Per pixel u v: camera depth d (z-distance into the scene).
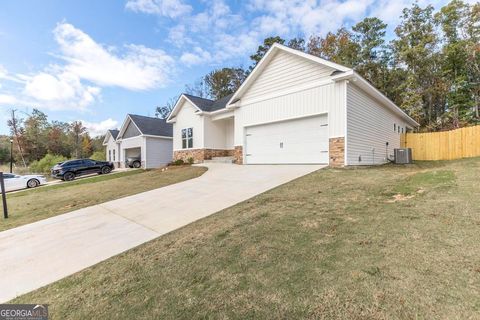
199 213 5.41
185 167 14.62
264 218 4.38
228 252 3.27
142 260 3.42
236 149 13.79
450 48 19.69
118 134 26.25
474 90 19.73
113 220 5.61
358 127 10.27
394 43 23.06
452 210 3.68
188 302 2.36
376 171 8.12
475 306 1.81
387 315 1.84
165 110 46.59
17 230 5.50
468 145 12.85
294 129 11.10
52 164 28.19
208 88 36.16
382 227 3.40
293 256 2.93
